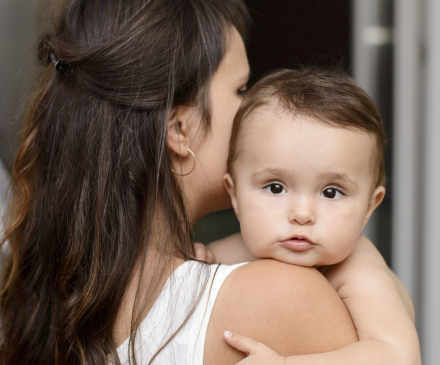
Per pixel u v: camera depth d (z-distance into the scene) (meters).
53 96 0.93
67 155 0.88
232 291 0.74
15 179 0.99
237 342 0.69
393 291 0.82
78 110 0.88
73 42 0.92
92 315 0.80
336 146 0.79
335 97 0.85
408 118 1.65
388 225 1.76
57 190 0.89
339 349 0.71
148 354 0.74
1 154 1.47
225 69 0.96
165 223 0.85
